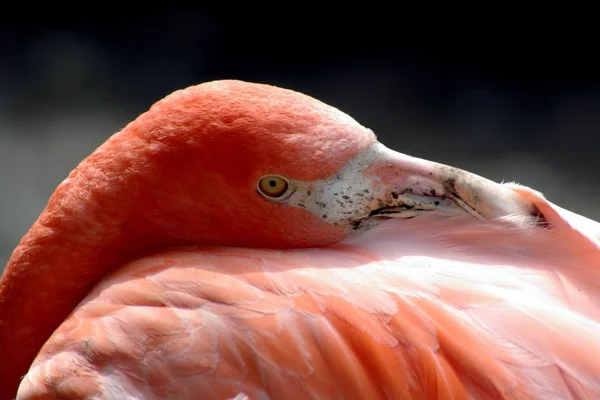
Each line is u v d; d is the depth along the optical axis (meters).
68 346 3.19
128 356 3.18
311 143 3.20
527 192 3.21
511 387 3.16
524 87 5.53
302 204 3.21
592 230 3.20
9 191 4.78
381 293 3.18
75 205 3.22
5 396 3.24
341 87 5.59
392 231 3.21
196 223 3.21
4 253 4.38
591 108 5.32
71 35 6.17
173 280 3.19
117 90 5.62
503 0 6.22
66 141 5.17
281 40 6.07
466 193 3.21
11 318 3.23
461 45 5.91
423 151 5.01
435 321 3.18
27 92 5.61
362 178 3.21
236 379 3.17
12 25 6.24
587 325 3.18
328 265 3.19
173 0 6.52
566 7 6.11
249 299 3.18
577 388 3.16
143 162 3.21
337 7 6.30
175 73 5.78
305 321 3.18
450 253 3.20
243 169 3.20
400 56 5.86
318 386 3.17
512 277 3.19
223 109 3.20
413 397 3.17
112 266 3.22
